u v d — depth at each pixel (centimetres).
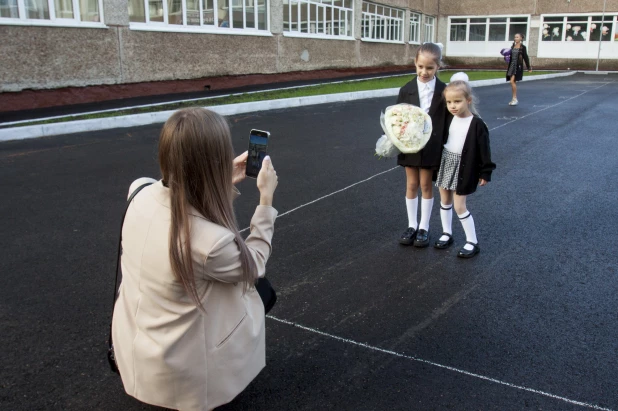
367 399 244
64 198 552
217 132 179
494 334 298
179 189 176
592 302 333
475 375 261
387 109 402
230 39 1647
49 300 336
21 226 470
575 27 2977
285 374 263
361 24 2455
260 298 223
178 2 1468
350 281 367
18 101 1116
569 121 1062
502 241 439
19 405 239
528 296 343
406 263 398
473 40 3269
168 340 187
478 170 395
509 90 1750
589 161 716
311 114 1185
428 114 402
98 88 1279
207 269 179
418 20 3067
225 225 184
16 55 1105
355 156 761
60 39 1180
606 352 279
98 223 479
